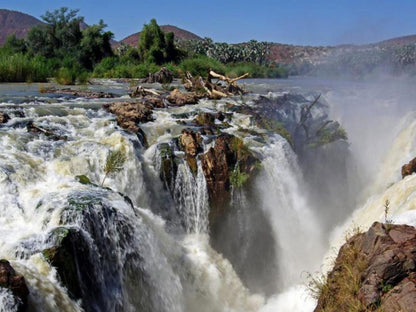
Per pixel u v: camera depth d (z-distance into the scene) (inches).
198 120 633.0
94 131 532.1
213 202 508.4
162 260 402.6
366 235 288.0
